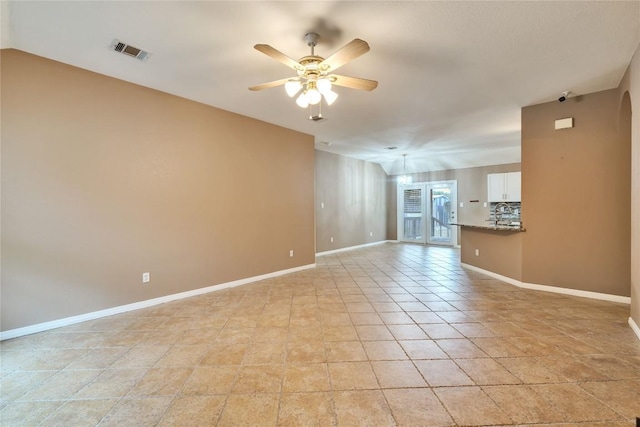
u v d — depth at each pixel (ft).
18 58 8.89
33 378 6.79
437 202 30.17
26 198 9.05
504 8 7.00
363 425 5.27
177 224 12.52
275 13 7.16
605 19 7.39
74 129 9.86
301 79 8.94
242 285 14.74
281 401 5.93
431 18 7.38
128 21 7.50
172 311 11.03
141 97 11.38
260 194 15.96
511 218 25.35
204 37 8.20
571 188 12.68
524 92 12.06
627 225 11.59
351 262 20.86
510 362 7.30
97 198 10.37
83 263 10.10
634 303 9.02
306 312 10.84
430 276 16.47
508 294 12.93
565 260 12.89
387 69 10.11
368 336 8.80
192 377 6.79
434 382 6.51
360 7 6.94
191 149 12.96
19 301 8.97
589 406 5.69
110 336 8.93
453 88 11.66
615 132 11.71
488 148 23.17
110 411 5.69
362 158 28.27
